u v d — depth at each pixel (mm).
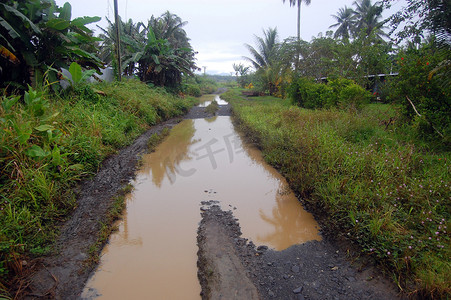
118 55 12289
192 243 3434
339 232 3387
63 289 2629
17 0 6598
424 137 5801
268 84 25984
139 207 4316
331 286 2652
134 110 9336
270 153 6492
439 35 5613
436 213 3271
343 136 6301
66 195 4055
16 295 2461
